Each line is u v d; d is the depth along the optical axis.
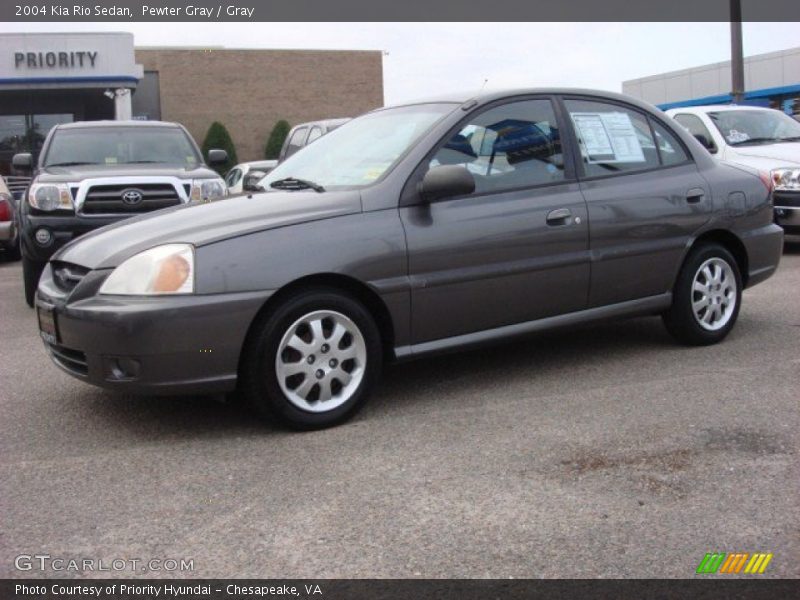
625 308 5.48
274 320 4.23
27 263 7.94
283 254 4.25
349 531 3.30
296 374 4.35
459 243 4.72
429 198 4.64
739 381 5.06
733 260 5.93
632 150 5.59
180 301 4.06
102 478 3.86
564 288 5.15
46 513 3.51
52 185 7.87
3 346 6.54
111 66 23.55
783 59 24.03
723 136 10.62
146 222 4.67
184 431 4.46
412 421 4.54
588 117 5.46
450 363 5.70
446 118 4.93
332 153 5.36
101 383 4.23
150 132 9.46
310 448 4.17
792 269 9.24
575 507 3.45
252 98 31.88
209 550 3.18
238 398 5.00
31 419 4.72
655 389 4.96
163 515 3.47
